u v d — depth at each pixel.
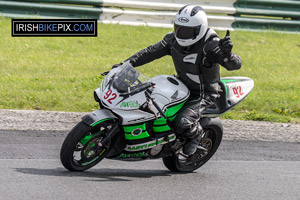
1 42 42.34
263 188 19.58
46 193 16.53
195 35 18.75
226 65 18.88
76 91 34.06
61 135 25.36
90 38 46.34
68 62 40.50
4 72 36.50
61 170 19.53
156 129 19.72
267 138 28.27
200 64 19.34
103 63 41.09
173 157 21.42
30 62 39.41
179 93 19.89
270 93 38.44
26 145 23.00
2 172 18.48
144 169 21.78
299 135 29.50
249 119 32.72
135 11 49.06
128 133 19.06
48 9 45.78
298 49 51.84
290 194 19.05
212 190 18.88
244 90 22.53
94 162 19.38
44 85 34.41
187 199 17.45
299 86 41.28
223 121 30.88
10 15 45.28
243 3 52.16
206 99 20.39
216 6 51.06
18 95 31.84
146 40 47.00
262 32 53.75
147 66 42.12
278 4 53.22
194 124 20.02
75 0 46.28
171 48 20.08
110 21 48.59
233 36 51.19
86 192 17.03
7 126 25.75
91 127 18.42
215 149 22.67
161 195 17.66
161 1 49.34
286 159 24.83
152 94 19.38
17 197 15.89
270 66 45.94
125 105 18.64
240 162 23.55
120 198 16.80
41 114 28.62
